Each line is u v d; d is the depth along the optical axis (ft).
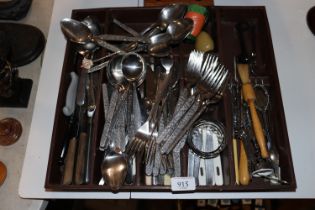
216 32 2.65
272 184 2.18
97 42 2.59
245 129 2.46
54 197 2.33
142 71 2.45
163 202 3.54
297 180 2.32
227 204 3.56
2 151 2.60
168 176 2.33
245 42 2.86
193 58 2.48
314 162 2.38
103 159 2.35
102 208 3.51
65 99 2.50
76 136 2.46
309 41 2.79
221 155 2.41
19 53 2.86
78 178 2.30
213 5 2.85
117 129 2.36
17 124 2.66
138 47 2.63
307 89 2.62
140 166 2.34
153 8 2.74
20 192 2.35
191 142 2.32
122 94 2.46
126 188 2.15
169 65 2.61
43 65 2.78
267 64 2.65
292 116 2.53
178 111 2.36
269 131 2.49
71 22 2.58
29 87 2.81
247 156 2.36
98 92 2.45
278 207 3.45
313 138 2.46
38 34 2.95
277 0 2.95
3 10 3.02
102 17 2.84
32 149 2.48
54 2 3.04
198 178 2.32
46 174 2.20
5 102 2.72
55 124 2.32
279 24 2.86
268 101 2.56
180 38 2.57
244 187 2.12
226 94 2.45
